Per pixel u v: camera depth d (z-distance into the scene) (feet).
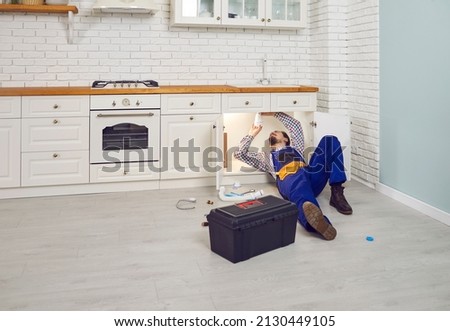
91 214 10.75
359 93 13.79
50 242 8.90
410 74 11.18
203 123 13.07
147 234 9.43
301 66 15.75
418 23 10.75
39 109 11.84
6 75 13.38
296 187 10.15
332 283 7.18
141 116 12.56
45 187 12.28
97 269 7.68
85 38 13.79
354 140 14.25
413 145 11.23
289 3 14.55
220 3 13.71
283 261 8.05
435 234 9.41
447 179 10.03
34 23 13.37
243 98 13.29
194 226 9.95
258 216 8.17
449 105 9.81
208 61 14.89
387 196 12.40
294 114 14.74
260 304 6.51
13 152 11.83
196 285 7.11
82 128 12.20
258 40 15.26
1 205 11.42
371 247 8.70
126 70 14.23
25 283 7.11
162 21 14.33
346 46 14.42
